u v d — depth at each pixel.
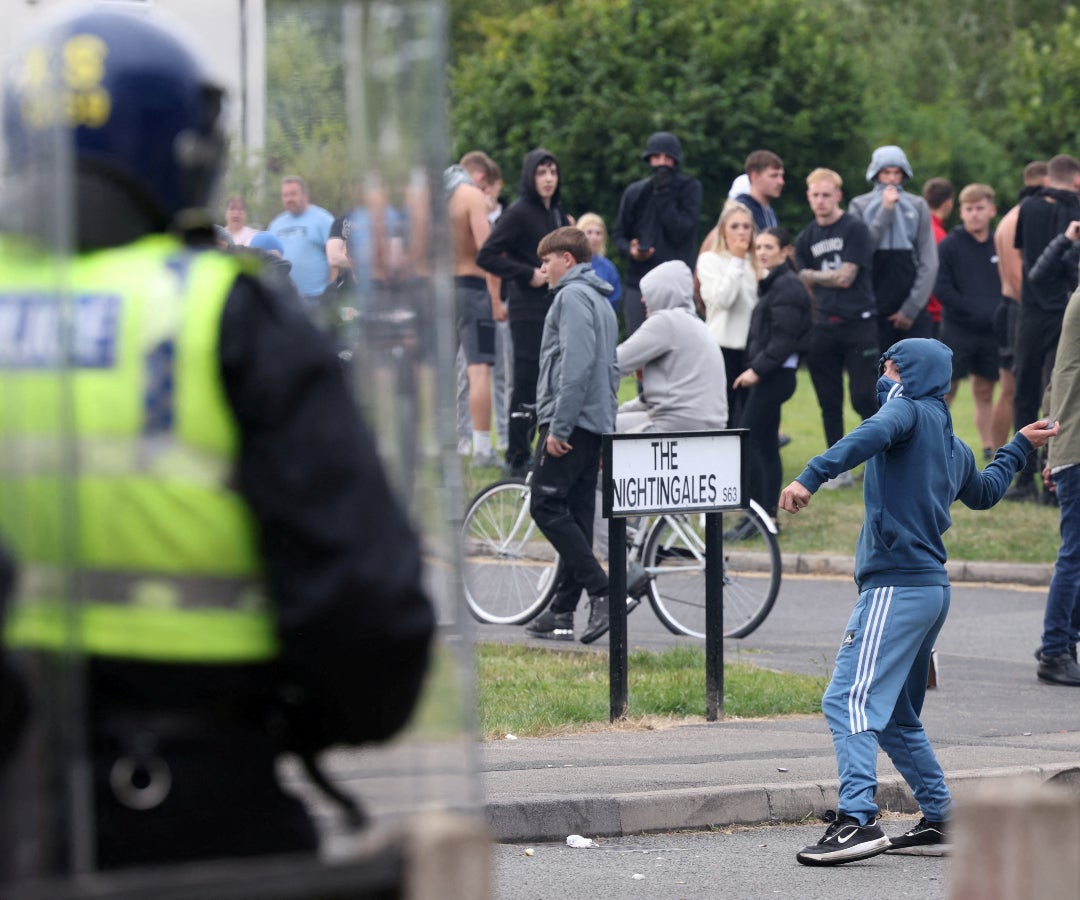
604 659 37.41
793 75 120.44
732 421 53.53
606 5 121.12
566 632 39.69
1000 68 191.25
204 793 8.14
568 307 37.47
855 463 23.86
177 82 8.62
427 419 9.16
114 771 8.08
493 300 59.12
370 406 9.32
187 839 8.11
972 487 25.41
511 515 41.38
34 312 8.26
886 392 25.23
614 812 25.58
